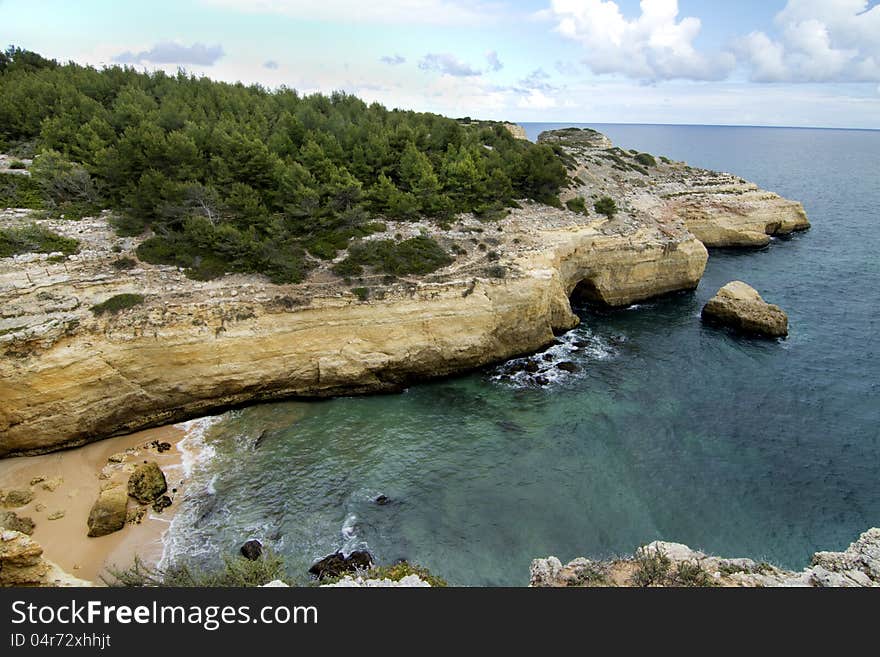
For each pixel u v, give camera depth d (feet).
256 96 187.83
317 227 127.65
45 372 86.17
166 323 96.53
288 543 74.33
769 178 478.59
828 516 81.76
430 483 87.15
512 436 99.66
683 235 168.35
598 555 73.87
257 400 107.24
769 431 101.76
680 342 138.41
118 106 151.12
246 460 90.79
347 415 105.29
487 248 131.03
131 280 102.01
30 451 88.74
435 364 117.70
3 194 118.21
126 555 70.95
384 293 111.55
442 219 142.72
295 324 105.60
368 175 151.33
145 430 98.07
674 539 77.05
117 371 93.50
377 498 83.35
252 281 109.81
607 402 110.83
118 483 82.79
